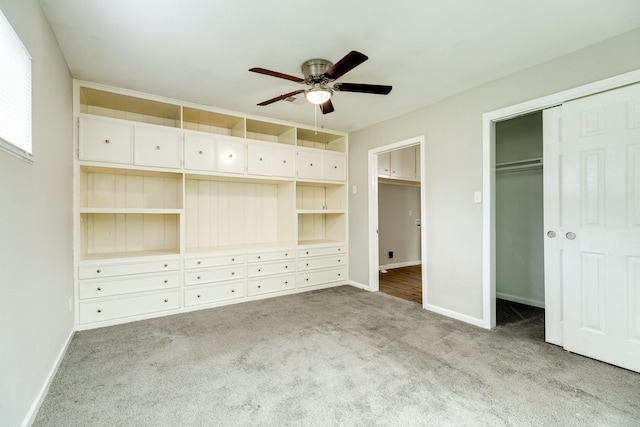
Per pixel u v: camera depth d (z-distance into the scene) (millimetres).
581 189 2242
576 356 2230
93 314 2781
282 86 2926
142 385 1860
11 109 1335
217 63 2488
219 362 2150
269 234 4352
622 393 1768
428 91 3012
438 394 1768
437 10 1835
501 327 2828
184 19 1911
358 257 4375
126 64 2498
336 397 1743
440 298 3215
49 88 1931
